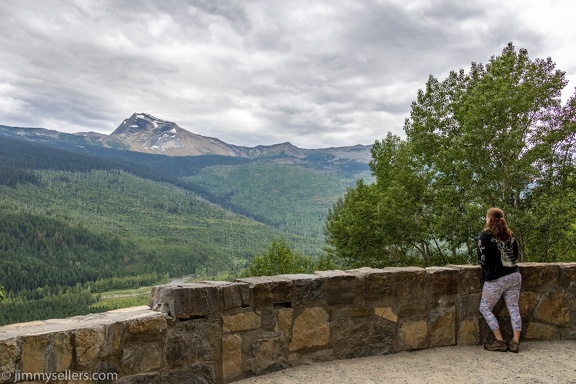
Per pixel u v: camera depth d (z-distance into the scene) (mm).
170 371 3461
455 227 16859
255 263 40000
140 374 3295
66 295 165125
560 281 5172
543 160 17312
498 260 4691
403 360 4371
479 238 4816
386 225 21109
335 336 4367
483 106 15977
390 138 24500
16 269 186875
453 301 4879
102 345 3094
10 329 2918
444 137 20391
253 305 3975
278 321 4098
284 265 38469
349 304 4438
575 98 17453
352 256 23734
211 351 3693
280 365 4070
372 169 25016
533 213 15977
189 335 3584
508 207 16016
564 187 17422
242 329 3889
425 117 21531
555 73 17906
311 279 4277
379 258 23359
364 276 4516
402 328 4637
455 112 20016
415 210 20719
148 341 3359
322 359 4293
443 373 3990
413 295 4703
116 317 3346
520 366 4180
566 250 17234
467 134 16328
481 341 4938
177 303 3527
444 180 18469
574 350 4703
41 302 150625
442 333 4809
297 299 4203
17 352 2680
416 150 21078
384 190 23344
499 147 15898
